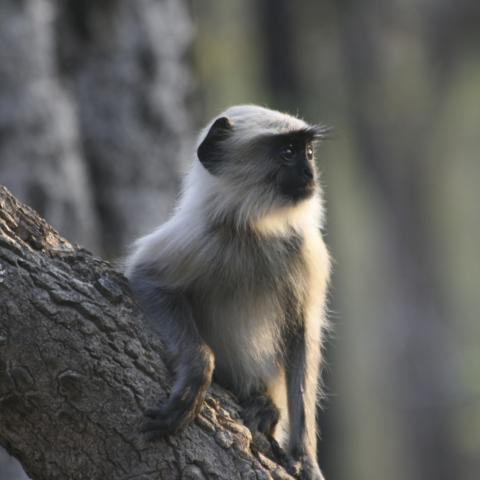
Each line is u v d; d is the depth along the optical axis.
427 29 37.22
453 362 36.88
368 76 35.34
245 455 7.71
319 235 10.00
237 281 9.41
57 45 14.77
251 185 9.65
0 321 7.22
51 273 7.42
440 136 38.16
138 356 7.54
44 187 13.49
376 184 36.41
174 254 9.12
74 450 7.33
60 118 13.77
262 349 9.50
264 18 31.28
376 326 35.53
